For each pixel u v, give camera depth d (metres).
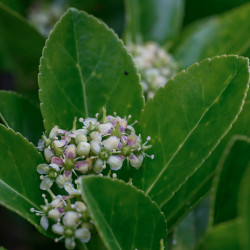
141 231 0.40
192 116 0.41
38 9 0.56
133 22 0.54
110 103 0.43
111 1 0.57
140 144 0.41
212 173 0.43
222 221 0.40
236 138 0.38
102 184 0.38
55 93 0.43
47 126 0.42
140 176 0.42
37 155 0.41
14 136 0.41
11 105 0.45
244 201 0.37
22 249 0.53
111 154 0.41
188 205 0.43
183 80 0.41
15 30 0.49
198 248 0.38
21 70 0.53
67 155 0.41
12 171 0.41
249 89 0.42
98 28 0.43
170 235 0.48
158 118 0.42
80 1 0.57
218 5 0.57
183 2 0.56
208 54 0.54
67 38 0.43
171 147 0.42
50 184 0.41
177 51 0.54
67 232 0.39
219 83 0.41
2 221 0.53
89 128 0.41
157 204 0.41
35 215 0.40
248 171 0.38
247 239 0.37
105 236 0.38
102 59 0.43
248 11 0.53
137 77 0.43
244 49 0.50
